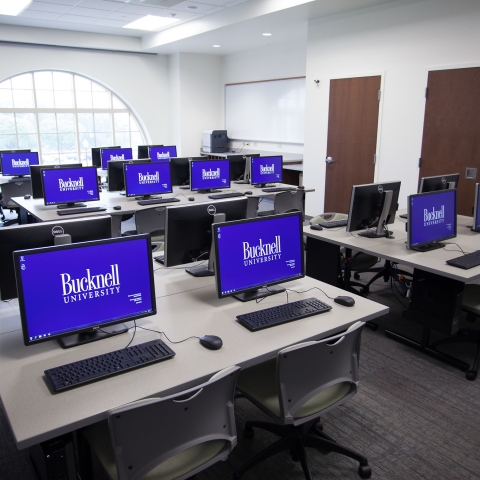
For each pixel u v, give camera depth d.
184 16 7.27
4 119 8.50
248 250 2.21
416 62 5.36
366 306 2.25
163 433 1.40
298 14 6.14
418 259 2.93
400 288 4.25
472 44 4.80
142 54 9.50
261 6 6.14
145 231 4.27
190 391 1.39
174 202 4.93
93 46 8.70
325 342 1.71
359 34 5.93
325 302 2.27
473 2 4.72
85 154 9.52
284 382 1.68
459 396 2.63
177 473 1.47
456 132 5.11
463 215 4.73
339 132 6.47
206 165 5.38
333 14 6.15
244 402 2.58
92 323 1.83
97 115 9.52
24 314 1.67
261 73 8.88
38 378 1.59
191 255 2.62
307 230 3.71
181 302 2.26
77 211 4.41
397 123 5.70
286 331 1.96
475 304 2.90
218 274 2.12
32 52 8.24
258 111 9.12
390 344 3.25
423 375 2.85
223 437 1.56
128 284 1.90
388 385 2.73
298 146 8.27
